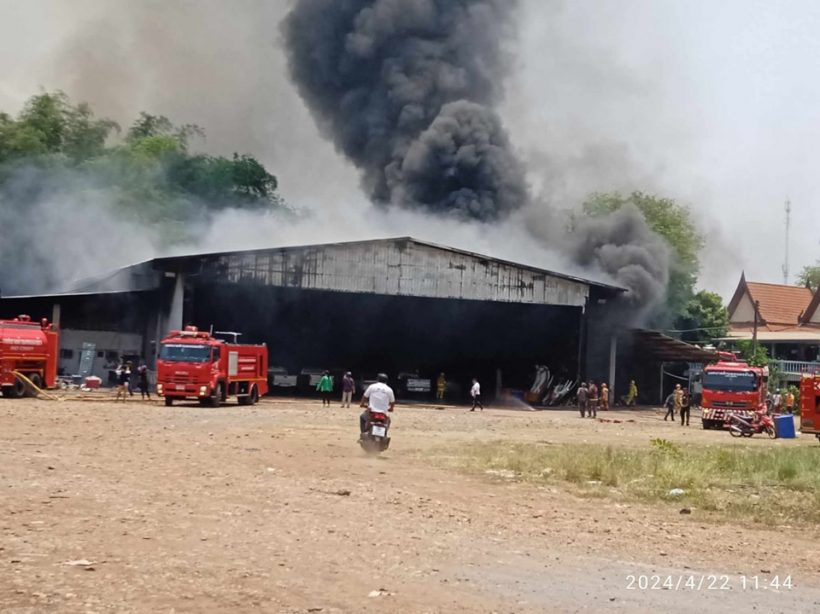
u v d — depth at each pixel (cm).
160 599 704
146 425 2428
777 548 1102
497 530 1103
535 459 1944
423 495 1371
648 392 6047
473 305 5341
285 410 3484
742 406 3884
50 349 3584
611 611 745
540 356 5584
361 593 754
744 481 1764
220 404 3519
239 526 1017
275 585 764
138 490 1241
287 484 1393
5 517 991
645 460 1959
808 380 3247
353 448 2061
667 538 1123
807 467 1952
